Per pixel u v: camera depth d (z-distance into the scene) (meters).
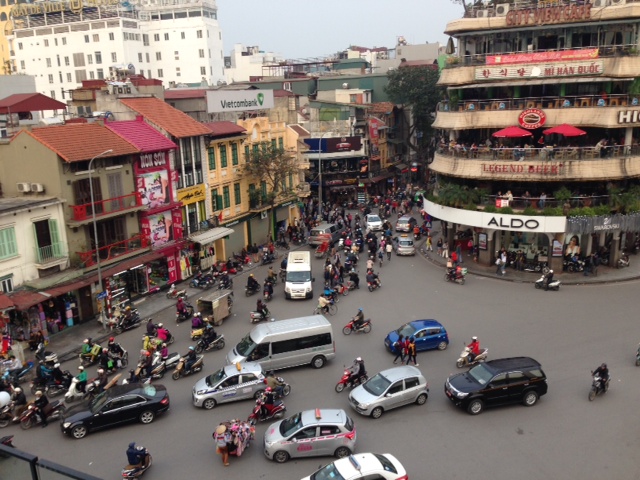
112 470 18.95
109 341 27.78
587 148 39.19
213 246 45.00
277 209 55.09
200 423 21.95
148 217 37.94
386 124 78.94
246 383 23.61
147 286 38.00
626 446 19.45
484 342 28.92
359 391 22.59
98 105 41.53
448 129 45.38
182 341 30.53
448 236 46.25
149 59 104.69
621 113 38.38
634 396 22.97
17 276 30.27
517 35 43.47
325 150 66.69
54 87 99.44
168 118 41.78
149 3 106.88
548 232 39.16
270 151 50.66
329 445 19.22
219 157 45.78
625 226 38.78
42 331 30.80
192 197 42.59
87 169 33.59
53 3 96.81
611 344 28.00
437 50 106.38
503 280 39.78
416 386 22.73
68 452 20.14
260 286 40.56
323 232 50.94
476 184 44.25
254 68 117.25
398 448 19.77
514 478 17.91
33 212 30.73
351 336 30.67
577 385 24.02
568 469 18.28
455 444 19.91
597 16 39.09
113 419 21.47
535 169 39.47
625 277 38.66
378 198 69.50
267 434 19.67
